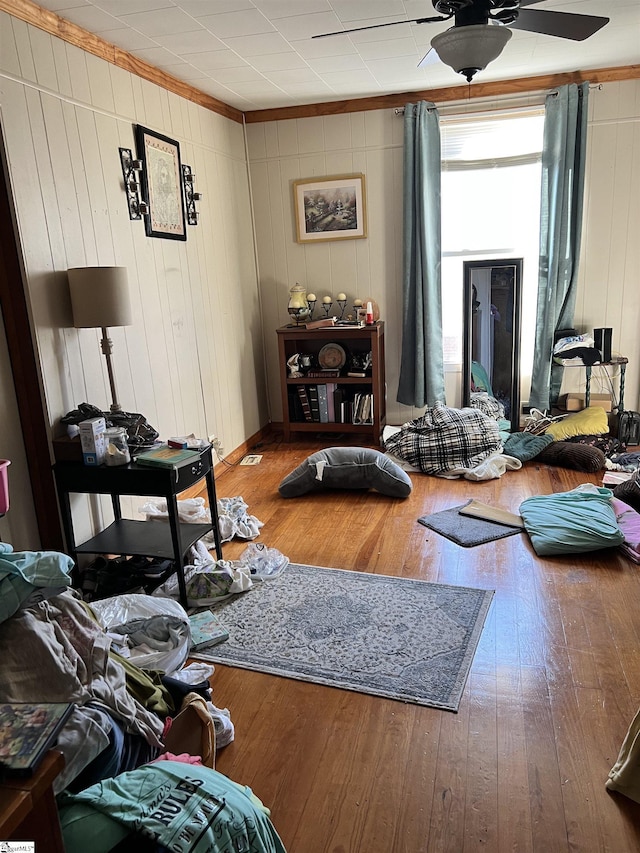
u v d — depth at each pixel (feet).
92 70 9.32
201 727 5.36
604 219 14.30
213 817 3.88
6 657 4.56
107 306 8.34
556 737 5.74
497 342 15.12
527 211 14.93
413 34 10.12
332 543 10.14
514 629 7.46
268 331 16.76
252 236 16.07
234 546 10.23
